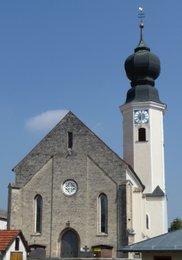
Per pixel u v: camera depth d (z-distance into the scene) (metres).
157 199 80.62
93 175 70.25
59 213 70.12
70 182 70.88
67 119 73.31
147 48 90.19
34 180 72.00
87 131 72.06
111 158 70.00
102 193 69.38
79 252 65.94
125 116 86.44
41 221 70.44
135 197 73.94
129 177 72.00
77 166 71.12
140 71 88.12
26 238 70.00
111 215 68.06
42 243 69.56
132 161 83.81
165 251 39.53
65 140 72.56
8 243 54.78
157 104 85.31
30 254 60.00
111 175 69.44
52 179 71.56
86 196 69.81
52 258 59.53
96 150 71.00
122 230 67.06
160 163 84.00
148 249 40.00
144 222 78.12
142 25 91.75
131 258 62.19
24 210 71.00
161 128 85.56
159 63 88.94
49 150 72.69
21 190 71.69
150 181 82.38
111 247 66.94
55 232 69.62
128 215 67.31
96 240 68.00
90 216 69.06
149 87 87.00
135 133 84.44
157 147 84.19
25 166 72.69
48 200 70.94
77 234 69.00
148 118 84.44
